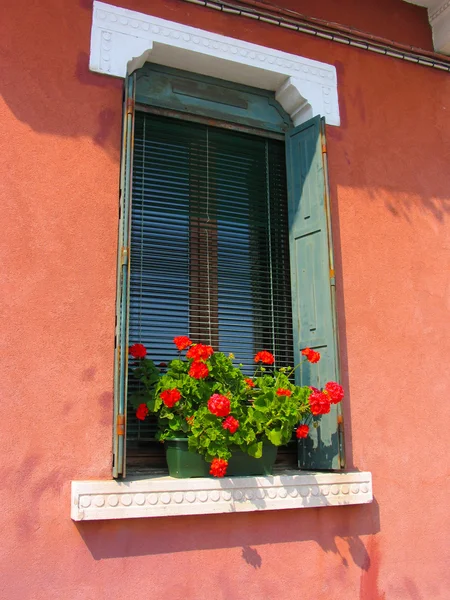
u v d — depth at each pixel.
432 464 3.46
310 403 2.89
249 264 3.47
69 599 2.50
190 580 2.70
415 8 4.27
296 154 3.59
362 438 3.31
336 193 3.61
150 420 3.03
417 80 4.11
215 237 3.43
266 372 3.34
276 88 3.71
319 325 3.26
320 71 3.72
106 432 2.73
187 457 2.78
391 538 3.22
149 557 2.65
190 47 3.33
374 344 3.49
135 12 3.24
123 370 2.69
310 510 3.04
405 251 3.74
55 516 2.57
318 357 3.07
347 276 3.52
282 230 3.62
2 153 2.83
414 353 3.59
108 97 3.10
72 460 2.65
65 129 2.98
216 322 3.30
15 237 2.77
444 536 3.36
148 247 3.21
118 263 2.84
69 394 2.71
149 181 3.31
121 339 2.70
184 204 3.37
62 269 2.82
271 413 2.86
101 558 2.58
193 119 3.48
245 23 3.55
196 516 2.78
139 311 3.11
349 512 3.14
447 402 3.61
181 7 3.38
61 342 2.74
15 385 2.63
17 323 2.69
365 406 3.36
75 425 2.69
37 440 2.62
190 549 2.73
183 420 2.82
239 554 2.82
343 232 3.57
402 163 3.89
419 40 4.23
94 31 3.13
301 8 3.82
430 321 3.70
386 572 3.16
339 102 3.77
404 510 3.30
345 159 3.70
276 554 2.90
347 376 3.36
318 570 2.98
